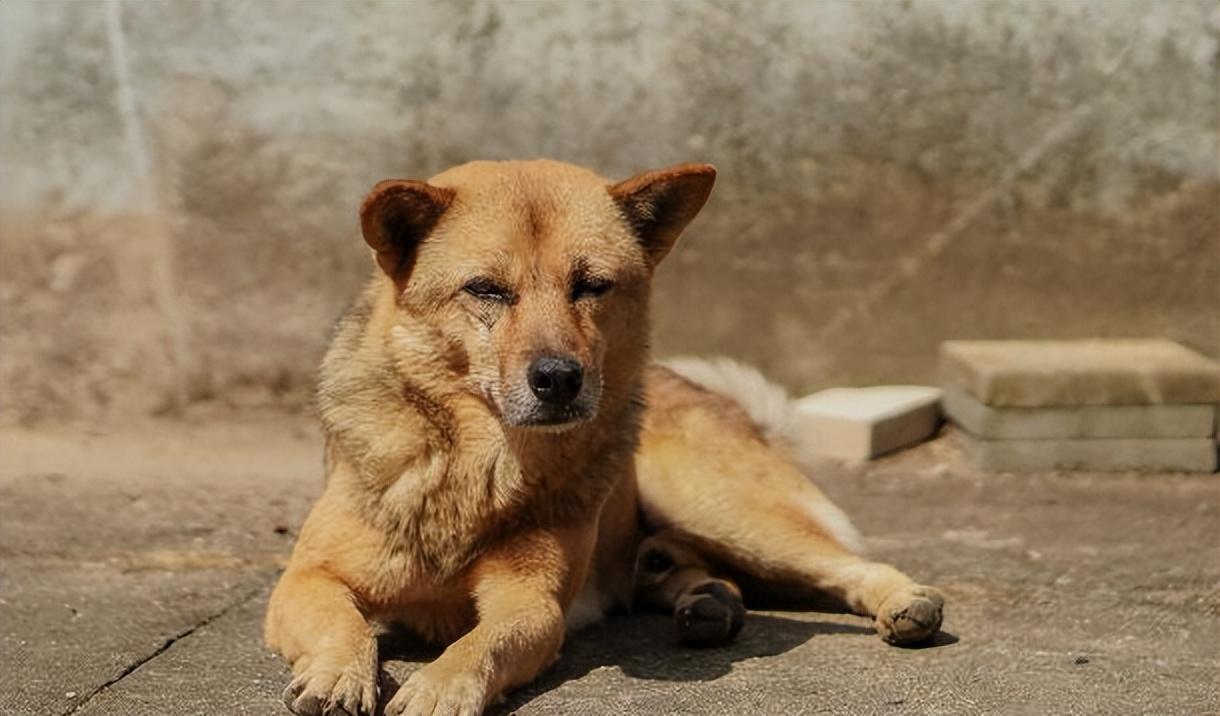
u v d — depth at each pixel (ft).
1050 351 34.45
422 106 34.81
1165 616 24.45
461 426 20.44
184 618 23.90
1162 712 19.45
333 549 20.92
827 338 35.29
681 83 34.58
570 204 20.74
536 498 20.77
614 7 34.45
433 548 20.66
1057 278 34.94
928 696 19.93
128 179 35.01
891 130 34.55
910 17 34.19
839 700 19.70
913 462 33.71
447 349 20.20
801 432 28.96
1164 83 34.14
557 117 34.81
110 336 35.35
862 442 33.47
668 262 35.09
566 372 19.24
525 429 19.85
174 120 34.86
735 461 25.02
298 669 19.13
